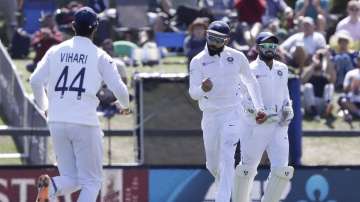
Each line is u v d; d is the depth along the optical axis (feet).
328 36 223.51
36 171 146.10
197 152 149.18
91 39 115.55
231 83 127.65
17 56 217.97
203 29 194.49
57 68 113.80
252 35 207.82
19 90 176.45
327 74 191.93
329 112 189.78
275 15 226.79
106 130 156.46
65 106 113.09
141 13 227.40
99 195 147.74
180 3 234.38
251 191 148.66
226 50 127.65
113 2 238.27
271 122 128.57
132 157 169.68
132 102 181.16
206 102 128.67
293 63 199.21
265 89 128.47
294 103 150.71
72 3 218.18
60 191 114.52
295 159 151.94
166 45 222.48
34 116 164.25
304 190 149.89
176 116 148.66
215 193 142.72
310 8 223.10
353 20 212.64
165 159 149.07
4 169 145.79
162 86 148.15
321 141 183.83
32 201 146.20
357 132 161.38
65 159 114.93
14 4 229.04
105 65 113.70
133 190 148.05
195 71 127.65
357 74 189.88
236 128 128.47
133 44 213.05
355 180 150.51
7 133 155.33
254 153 130.11
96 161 114.83
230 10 231.09
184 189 148.66
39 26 224.33
